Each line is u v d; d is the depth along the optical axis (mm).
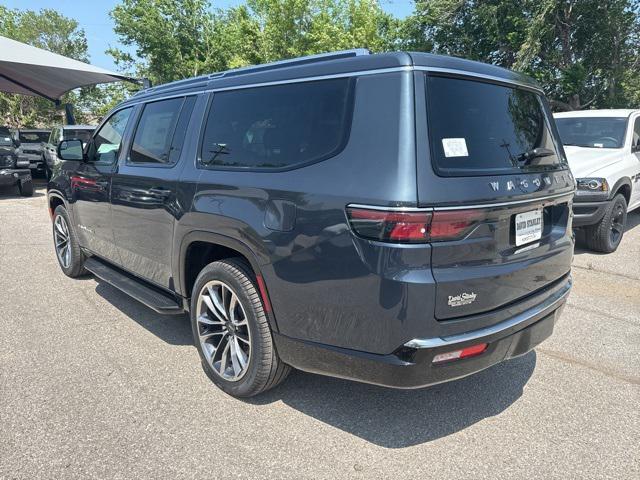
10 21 34688
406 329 2145
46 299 4684
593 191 6137
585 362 3549
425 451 2539
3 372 3256
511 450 2555
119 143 4129
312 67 2666
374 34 23172
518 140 2723
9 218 9164
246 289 2754
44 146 16000
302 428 2717
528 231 2621
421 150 2180
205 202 2967
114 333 3928
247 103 2951
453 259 2207
